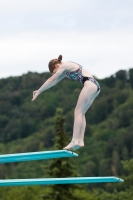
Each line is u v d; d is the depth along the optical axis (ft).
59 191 164.86
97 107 550.36
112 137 487.20
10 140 517.14
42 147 482.69
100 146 472.03
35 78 590.14
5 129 526.16
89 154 456.86
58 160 165.17
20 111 548.72
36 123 531.50
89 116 547.49
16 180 79.25
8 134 521.24
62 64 73.77
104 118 540.93
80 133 72.13
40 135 501.56
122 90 569.23
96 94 73.05
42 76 597.11
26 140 504.02
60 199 164.04
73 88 584.40
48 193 165.17
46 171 165.78
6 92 574.15
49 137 490.08
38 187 235.61
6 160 74.84
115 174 413.39
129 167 198.70
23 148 488.02
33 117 539.70
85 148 470.39
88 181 78.74
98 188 341.00
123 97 557.74
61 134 160.35
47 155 72.69
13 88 581.94
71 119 508.53
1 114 544.21
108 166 420.77
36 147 483.92
